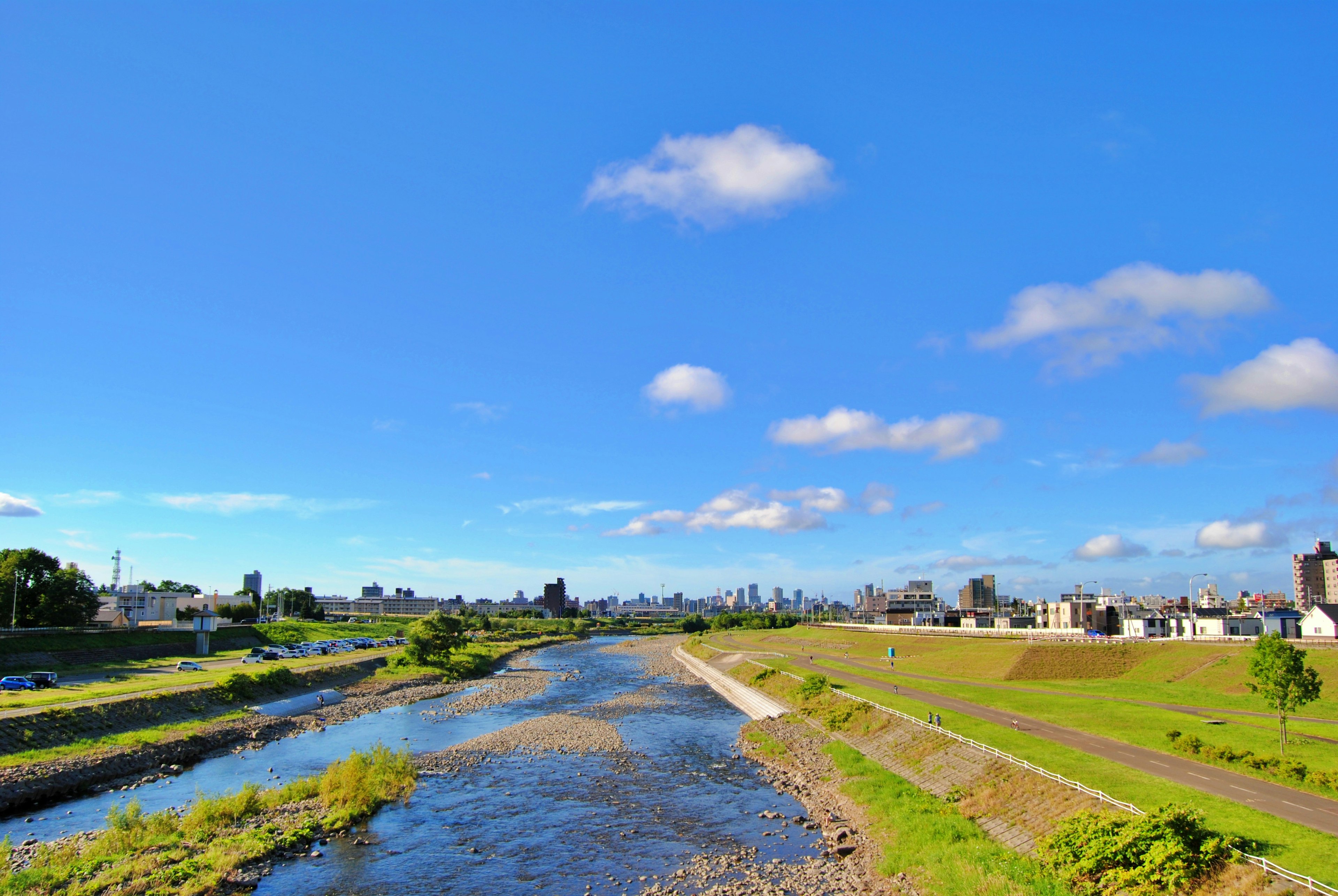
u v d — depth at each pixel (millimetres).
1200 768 53281
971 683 110000
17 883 40656
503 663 195375
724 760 79438
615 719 105438
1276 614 140125
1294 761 50375
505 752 81500
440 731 93938
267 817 56219
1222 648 110500
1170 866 35125
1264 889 32625
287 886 45188
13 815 55719
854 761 70250
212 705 94000
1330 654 96812
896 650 170875
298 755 77500
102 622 174875
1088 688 98250
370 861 49375
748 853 51406
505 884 46156
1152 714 75812
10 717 68375
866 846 51312
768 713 103562
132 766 68625
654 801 63844
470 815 59594
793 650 194375
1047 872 39312
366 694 124188
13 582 145375
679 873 48000
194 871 44406
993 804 51062
